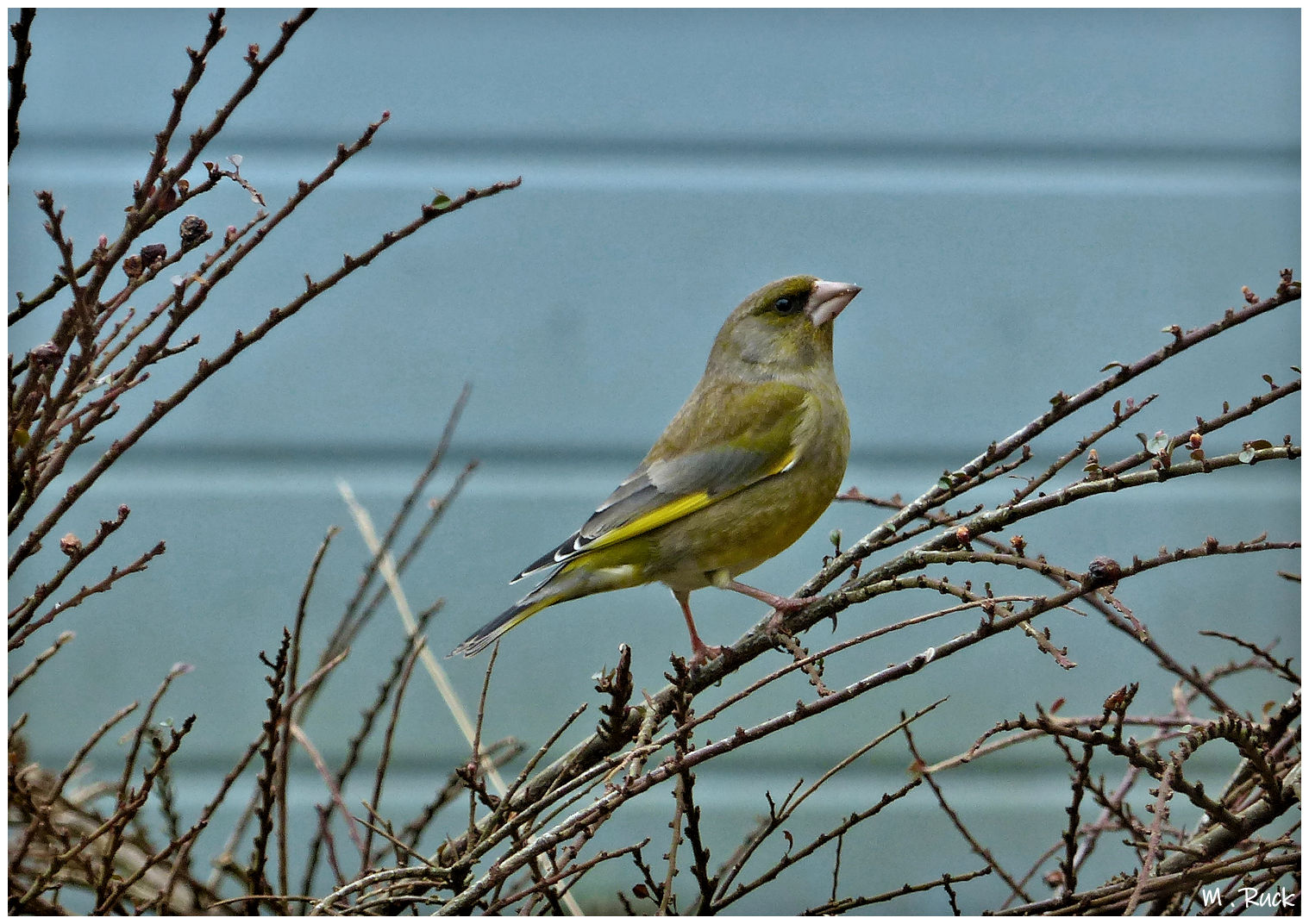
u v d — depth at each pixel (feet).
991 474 20.30
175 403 14.96
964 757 16.76
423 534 24.95
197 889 21.76
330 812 20.97
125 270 14.64
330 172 15.11
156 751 19.11
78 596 14.99
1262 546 15.64
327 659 24.02
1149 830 16.49
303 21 14.70
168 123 14.58
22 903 17.07
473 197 15.20
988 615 15.51
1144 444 17.61
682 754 15.57
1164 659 16.83
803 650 20.89
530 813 16.60
